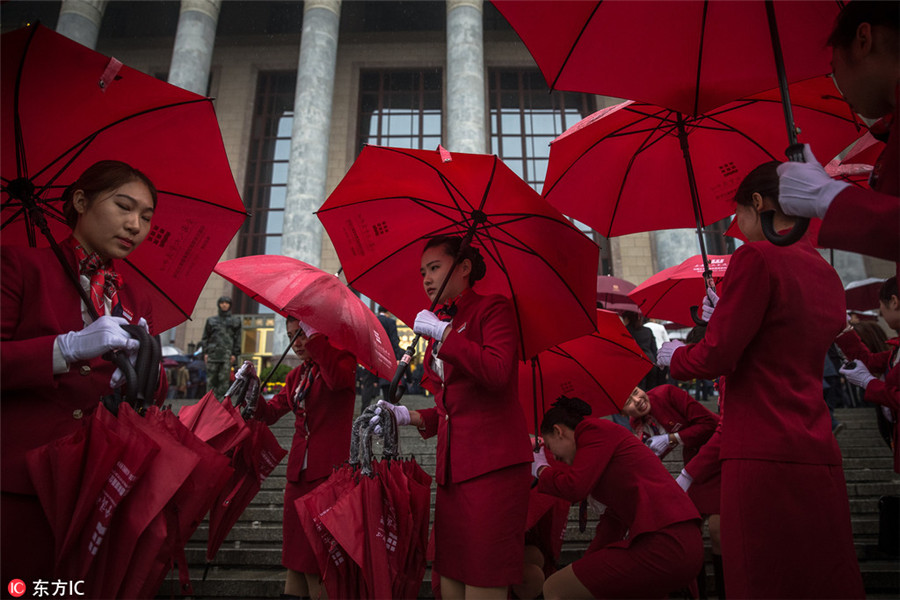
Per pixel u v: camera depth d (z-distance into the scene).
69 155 2.06
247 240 22.72
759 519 1.73
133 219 1.75
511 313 2.34
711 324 1.90
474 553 2.04
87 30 19.70
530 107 24.11
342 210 2.72
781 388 1.82
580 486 2.61
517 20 1.99
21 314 1.59
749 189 2.00
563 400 2.97
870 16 1.37
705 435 3.69
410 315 2.94
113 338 1.48
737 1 1.87
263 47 25.38
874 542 4.14
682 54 2.00
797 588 1.66
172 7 24.36
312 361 3.48
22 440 1.51
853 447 6.08
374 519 2.03
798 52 1.94
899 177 1.34
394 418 2.36
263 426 3.34
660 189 3.08
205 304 21.31
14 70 1.80
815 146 2.73
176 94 2.03
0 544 1.41
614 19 1.95
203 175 2.30
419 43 25.20
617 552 2.46
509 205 2.47
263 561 3.98
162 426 1.66
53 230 2.11
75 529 1.38
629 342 3.05
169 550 1.63
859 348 3.46
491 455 2.13
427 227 2.77
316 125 19.28
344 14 24.72
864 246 1.27
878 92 1.43
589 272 2.43
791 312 1.85
